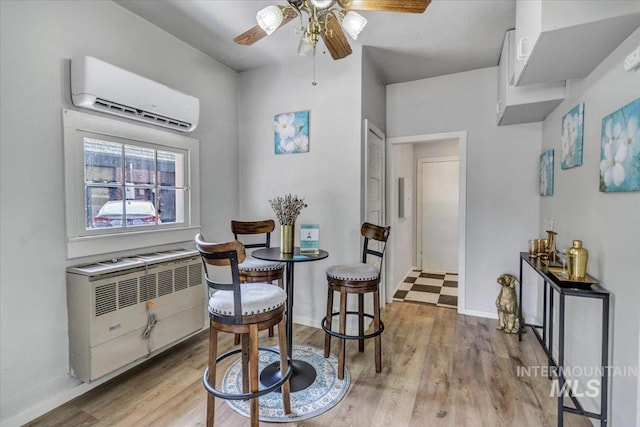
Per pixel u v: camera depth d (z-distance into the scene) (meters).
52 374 1.85
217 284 1.55
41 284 1.81
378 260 3.46
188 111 2.57
